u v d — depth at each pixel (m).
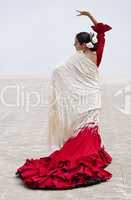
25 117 16.12
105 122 14.84
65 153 8.59
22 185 8.16
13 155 10.33
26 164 8.69
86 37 8.90
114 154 10.30
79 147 8.67
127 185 8.15
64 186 7.90
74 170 8.14
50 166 8.31
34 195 7.66
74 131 8.81
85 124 8.83
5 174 8.81
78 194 7.69
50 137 8.99
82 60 8.83
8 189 7.95
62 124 8.85
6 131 13.40
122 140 11.94
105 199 7.48
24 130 13.54
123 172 8.88
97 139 9.06
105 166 9.17
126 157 10.01
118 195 7.66
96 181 8.13
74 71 8.83
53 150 10.73
